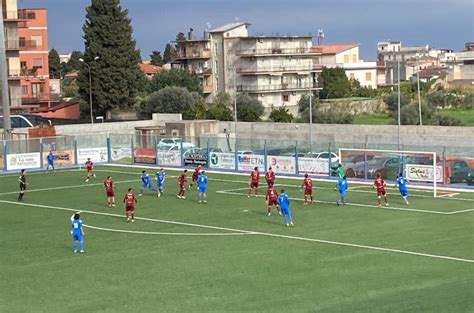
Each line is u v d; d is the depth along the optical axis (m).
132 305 29.08
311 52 151.75
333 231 42.78
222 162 74.44
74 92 181.25
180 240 41.69
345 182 52.75
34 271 35.50
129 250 39.47
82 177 73.00
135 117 133.75
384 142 91.00
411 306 27.23
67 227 47.12
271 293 29.92
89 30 126.25
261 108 128.38
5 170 78.75
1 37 82.75
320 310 27.27
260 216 48.88
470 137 86.00
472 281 30.72
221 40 150.25
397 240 39.72
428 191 57.59
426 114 112.31
